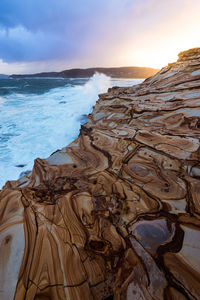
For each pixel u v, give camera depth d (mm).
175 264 836
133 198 1317
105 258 972
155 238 989
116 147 2090
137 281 810
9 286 818
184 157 1672
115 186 1463
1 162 4254
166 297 731
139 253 926
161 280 790
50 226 1105
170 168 1588
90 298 834
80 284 869
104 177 1594
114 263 954
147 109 3031
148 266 855
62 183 1547
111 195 1370
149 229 1049
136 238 1014
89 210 1237
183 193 1303
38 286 835
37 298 795
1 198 1308
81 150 2133
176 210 1165
